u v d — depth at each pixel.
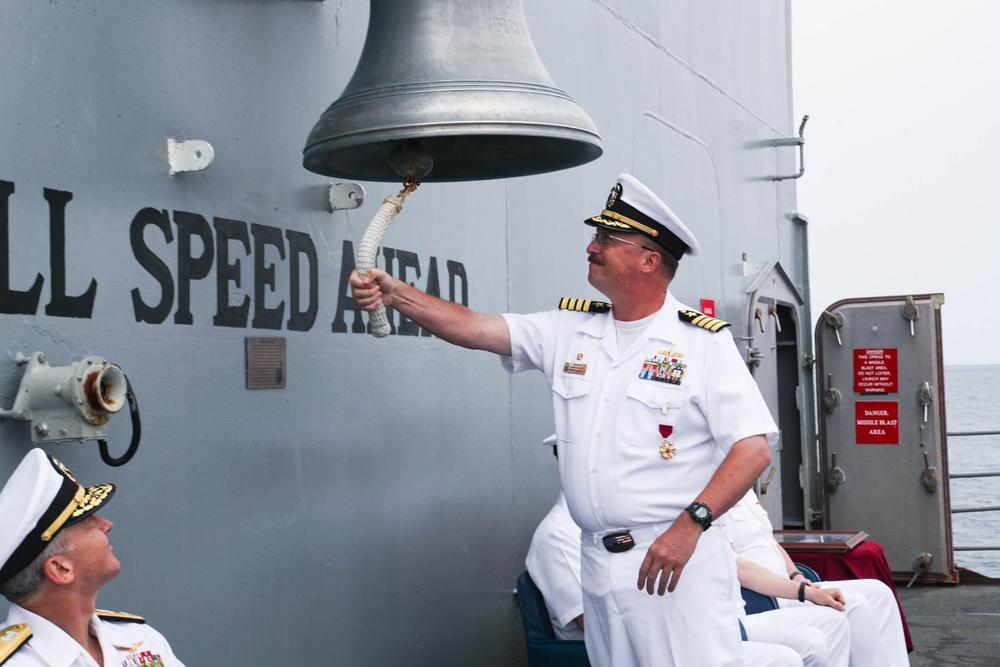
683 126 5.51
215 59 2.52
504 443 3.74
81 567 1.76
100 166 2.19
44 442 2.00
